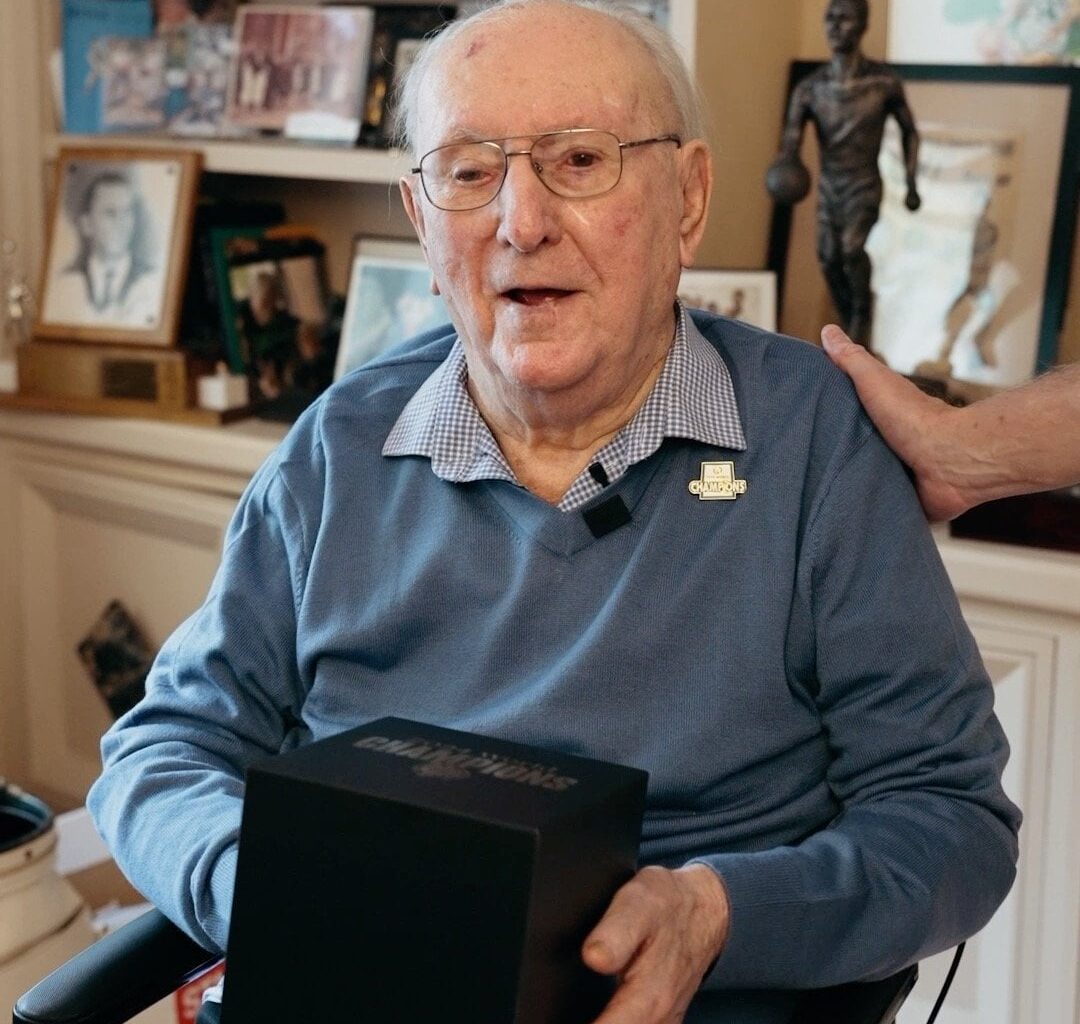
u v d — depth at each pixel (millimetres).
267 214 2674
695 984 1101
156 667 1519
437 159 1314
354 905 970
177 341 2525
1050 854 1829
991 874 1270
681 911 1074
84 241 2590
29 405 2574
